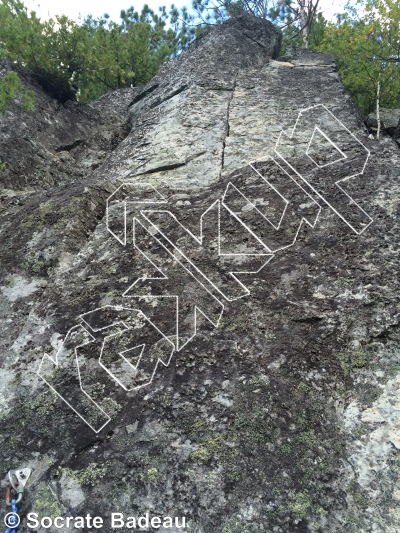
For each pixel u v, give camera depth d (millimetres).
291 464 1812
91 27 8359
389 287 2381
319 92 5113
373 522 1669
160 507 1749
